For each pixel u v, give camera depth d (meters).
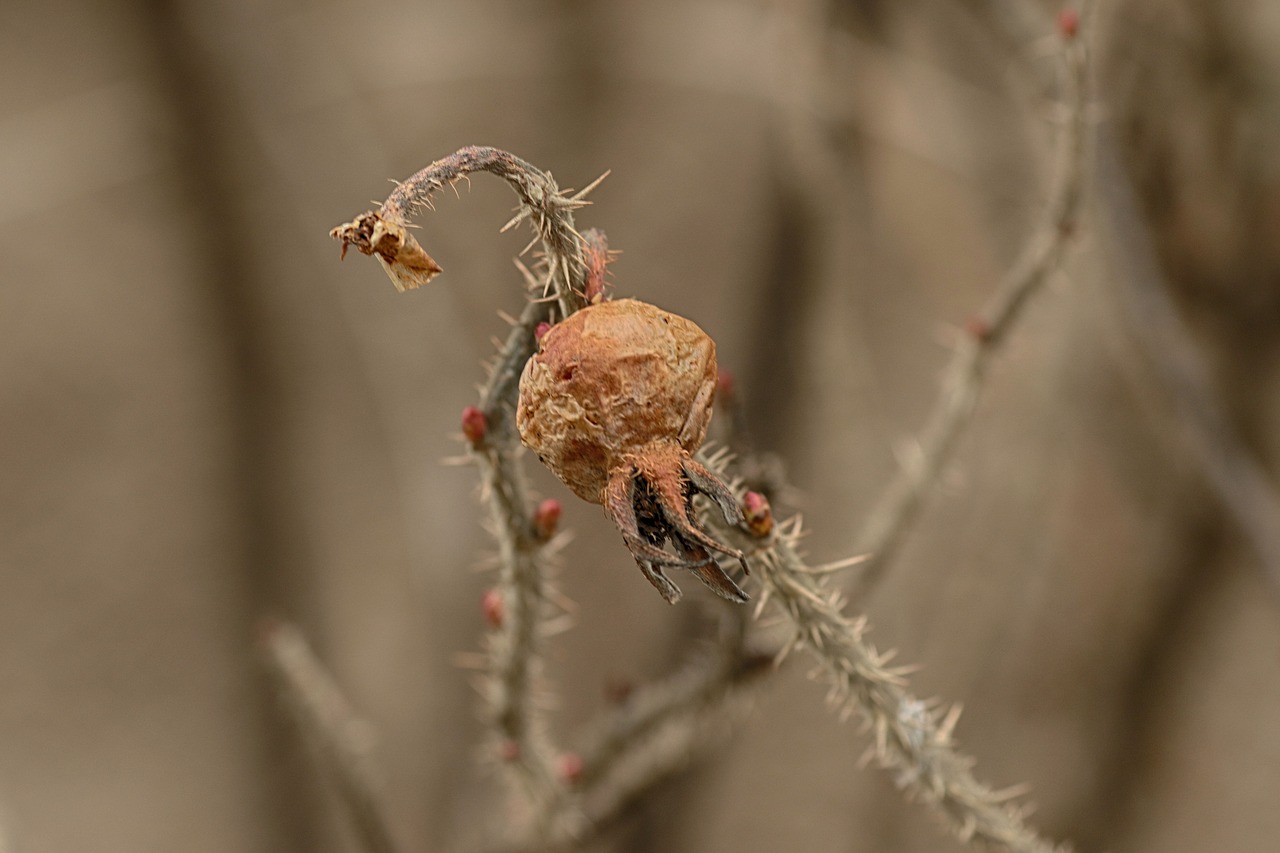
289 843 1.50
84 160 1.48
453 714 1.31
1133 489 1.27
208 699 1.54
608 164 1.54
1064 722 1.35
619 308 0.61
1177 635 1.33
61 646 1.53
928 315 1.30
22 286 1.51
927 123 1.22
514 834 0.73
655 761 0.75
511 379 0.64
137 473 1.56
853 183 1.23
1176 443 1.21
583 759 0.74
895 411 1.30
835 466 1.30
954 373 0.73
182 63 1.43
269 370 1.53
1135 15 1.06
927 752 0.65
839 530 1.29
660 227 1.50
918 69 1.22
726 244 1.46
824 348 1.28
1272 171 1.07
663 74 1.52
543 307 0.63
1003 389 1.18
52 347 1.53
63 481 1.55
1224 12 1.05
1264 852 1.36
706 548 0.61
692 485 0.61
